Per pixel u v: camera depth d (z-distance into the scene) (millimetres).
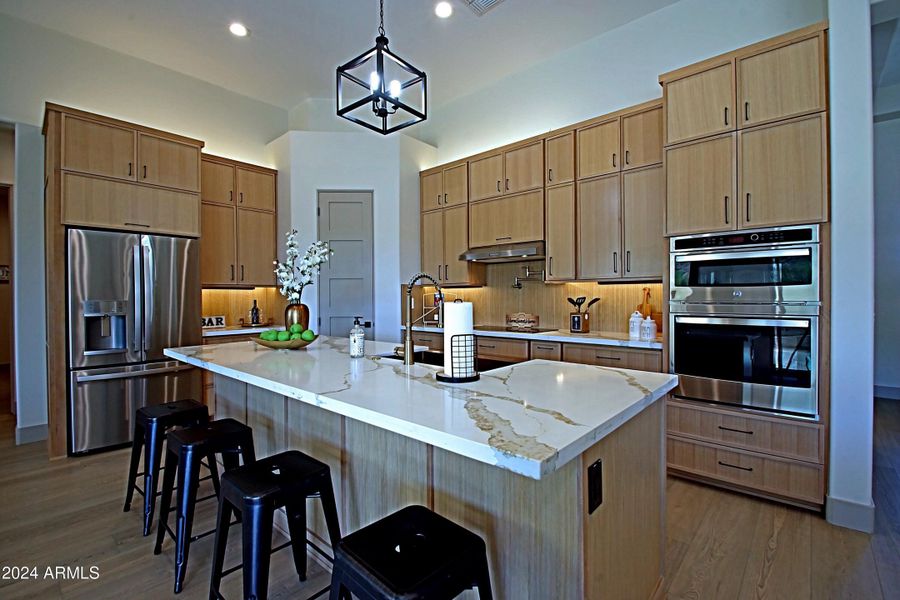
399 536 1190
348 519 1924
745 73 2668
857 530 2287
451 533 1205
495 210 4488
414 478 1626
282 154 5066
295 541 1898
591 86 4066
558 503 1230
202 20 3719
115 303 3609
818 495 2436
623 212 3578
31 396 3746
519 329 4402
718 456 2785
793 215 2488
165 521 2127
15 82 3678
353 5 3514
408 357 2102
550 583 1254
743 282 2672
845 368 2340
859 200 2303
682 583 1888
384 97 2205
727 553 2102
